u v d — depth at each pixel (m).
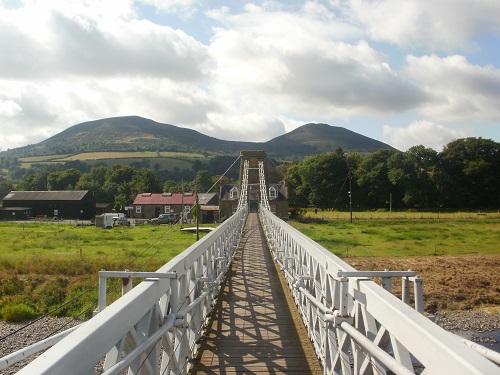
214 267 10.48
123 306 3.34
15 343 14.31
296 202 83.88
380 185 80.38
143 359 3.89
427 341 2.63
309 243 7.57
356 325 4.40
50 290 19.50
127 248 31.11
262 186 51.69
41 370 2.19
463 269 25.50
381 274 4.58
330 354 5.55
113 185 101.31
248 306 9.64
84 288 19.61
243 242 23.03
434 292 20.75
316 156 87.56
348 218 60.69
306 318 7.86
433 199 78.56
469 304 19.69
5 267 22.62
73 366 2.50
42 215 76.50
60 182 110.31
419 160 80.56
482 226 50.75
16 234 42.84
